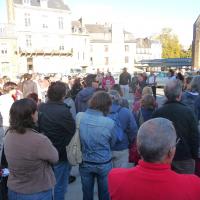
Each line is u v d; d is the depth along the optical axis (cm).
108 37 6719
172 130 174
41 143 267
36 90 774
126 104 477
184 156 333
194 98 575
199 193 161
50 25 5141
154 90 1645
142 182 167
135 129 408
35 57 4978
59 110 369
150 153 168
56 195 392
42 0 5003
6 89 644
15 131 273
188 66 4209
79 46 5669
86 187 364
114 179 178
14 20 4881
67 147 364
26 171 267
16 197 271
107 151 352
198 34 3953
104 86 1449
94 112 353
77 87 866
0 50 4569
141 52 8200
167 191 161
